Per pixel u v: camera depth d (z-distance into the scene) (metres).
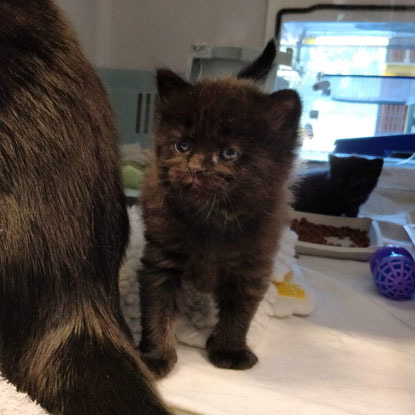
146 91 0.47
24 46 0.21
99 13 0.52
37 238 0.20
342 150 0.60
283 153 0.24
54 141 0.20
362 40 0.56
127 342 0.22
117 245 0.24
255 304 0.26
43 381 0.19
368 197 0.56
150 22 0.55
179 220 0.24
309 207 0.54
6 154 0.19
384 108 0.58
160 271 0.25
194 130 0.23
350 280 0.39
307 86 0.57
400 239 0.49
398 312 0.33
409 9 0.54
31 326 0.20
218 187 0.22
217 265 0.25
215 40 0.55
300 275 0.37
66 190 0.21
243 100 0.23
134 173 0.35
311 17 0.55
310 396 0.23
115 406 0.19
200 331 0.28
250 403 0.22
